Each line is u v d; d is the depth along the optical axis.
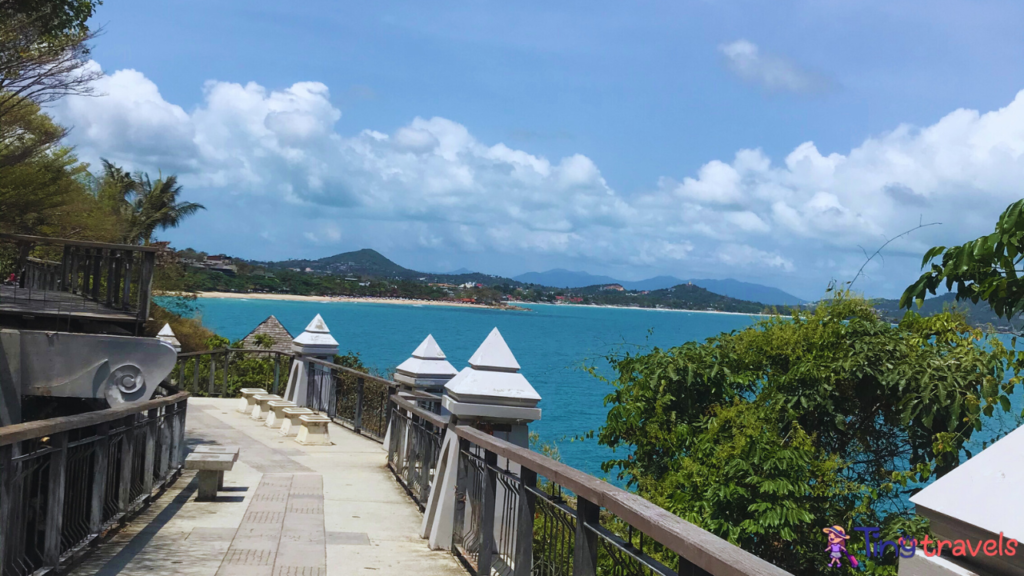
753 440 6.02
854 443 6.88
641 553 2.89
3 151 16.22
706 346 7.66
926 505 1.98
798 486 5.68
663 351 7.74
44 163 18.89
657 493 6.76
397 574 5.18
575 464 17.78
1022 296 4.44
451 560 5.61
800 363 6.87
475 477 5.52
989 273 4.71
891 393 6.57
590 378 47.19
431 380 9.69
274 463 9.16
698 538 2.36
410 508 7.27
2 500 3.70
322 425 10.70
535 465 4.00
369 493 7.82
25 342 5.70
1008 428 6.23
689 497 6.23
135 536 5.64
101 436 5.21
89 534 5.16
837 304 7.27
